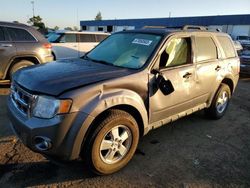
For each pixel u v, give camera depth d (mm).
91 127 2889
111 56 3918
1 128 4270
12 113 3080
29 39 6918
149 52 3617
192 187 3062
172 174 3293
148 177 3201
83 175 3158
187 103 4148
